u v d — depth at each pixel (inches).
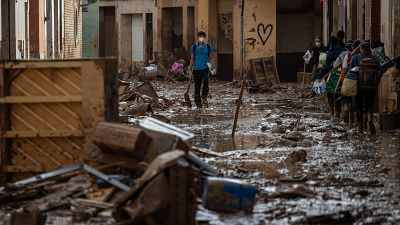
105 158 604.7
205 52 1518.2
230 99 1777.8
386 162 805.9
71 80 622.8
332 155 855.1
